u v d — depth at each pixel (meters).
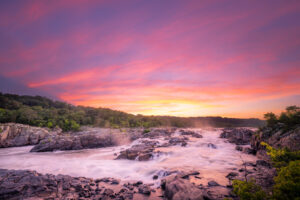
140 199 11.22
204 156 26.66
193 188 10.76
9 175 12.95
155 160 25.19
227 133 52.44
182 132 70.44
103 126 118.31
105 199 11.15
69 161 26.19
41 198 10.58
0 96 116.00
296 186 6.10
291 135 19.08
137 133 70.19
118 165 22.67
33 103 152.75
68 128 89.88
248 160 23.12
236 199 9.96
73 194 11.53
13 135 51.81
